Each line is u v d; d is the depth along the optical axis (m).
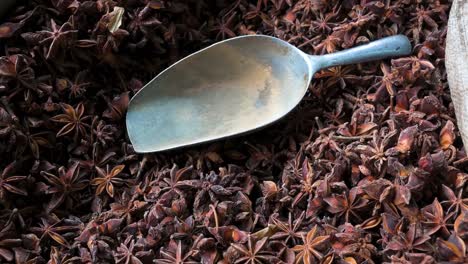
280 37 0.78
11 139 0.70
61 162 0.74
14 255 0.68
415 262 0.63
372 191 0.67
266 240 0.66
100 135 0.74
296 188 0.70
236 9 0.81
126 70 0.78
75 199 0.73
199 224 0.69
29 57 0.73
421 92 0.73
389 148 0.69
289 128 0.75
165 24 0.77
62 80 0.74
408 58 0.74
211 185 0.70
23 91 0.72
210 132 0.75
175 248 0.67
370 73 0.75
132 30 0.75
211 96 0.76
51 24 0.74
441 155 0.67
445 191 0.67
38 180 0.72
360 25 0.75
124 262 0.67
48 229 0.70
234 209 0.69
